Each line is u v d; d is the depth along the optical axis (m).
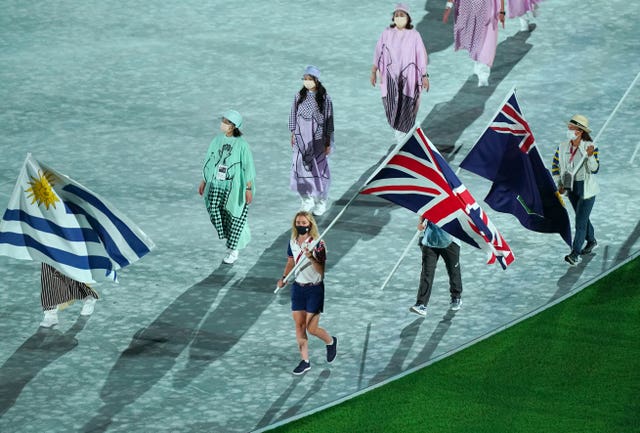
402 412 40.19
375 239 53.94
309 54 76.69
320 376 42.97
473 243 45.00
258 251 53.41
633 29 77.69
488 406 40.25
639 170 58.81
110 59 77.81
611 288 48.09
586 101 67.19
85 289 46.81
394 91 62.00
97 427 40.16
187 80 74.00
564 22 79.31
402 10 60.97
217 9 86.56
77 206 44.44
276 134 65.94
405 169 44.88
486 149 49.00
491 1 67.62
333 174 60.44
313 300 42.44
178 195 59.34
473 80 71.06
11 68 76.94
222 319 47.66
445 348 44.38
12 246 44.28
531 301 47.53
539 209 49.47
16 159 63.81
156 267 52.16
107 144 65.44
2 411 41.25
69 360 44.69
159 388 42.56
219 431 39.69
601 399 40.34
